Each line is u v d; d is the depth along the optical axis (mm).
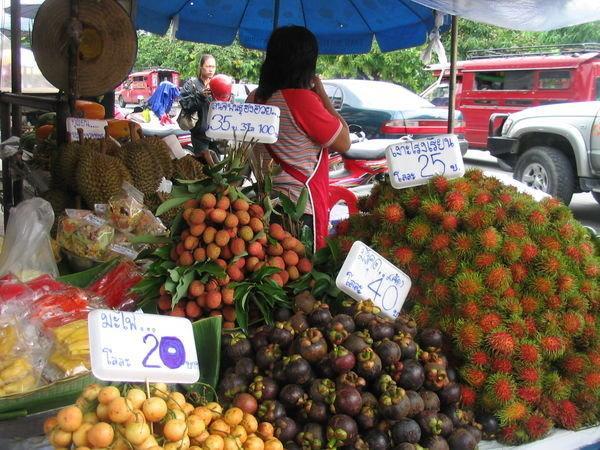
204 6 5270
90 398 1249
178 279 1846
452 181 2055
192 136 6395
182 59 17672
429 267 1946
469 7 3650
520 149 8375
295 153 2746
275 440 1418
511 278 1829
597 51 10945
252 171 2305
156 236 2031
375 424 1480
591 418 1793
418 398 1509
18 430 1509
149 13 5195
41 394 1538
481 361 1700
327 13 5230
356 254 1837
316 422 1481
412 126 8781
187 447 1246
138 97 17141
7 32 7941
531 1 3578
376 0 4898
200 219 1898
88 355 1611
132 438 1167
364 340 1569
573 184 7738
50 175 3215
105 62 3730
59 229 2557
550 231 1940
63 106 3408
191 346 1437
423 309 1864
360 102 9039
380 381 1504
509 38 17797
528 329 1762
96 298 2012
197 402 1513
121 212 2566
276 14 4980
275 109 2293
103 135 3504
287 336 1629
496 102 11641
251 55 15484
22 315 1715
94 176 2725
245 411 1481
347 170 6215
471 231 1919
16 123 4566
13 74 4309
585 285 1863
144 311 2002
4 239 2393
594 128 7328
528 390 1683
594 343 1844
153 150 3076
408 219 2084
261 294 1858
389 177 2178
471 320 1760
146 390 1289
